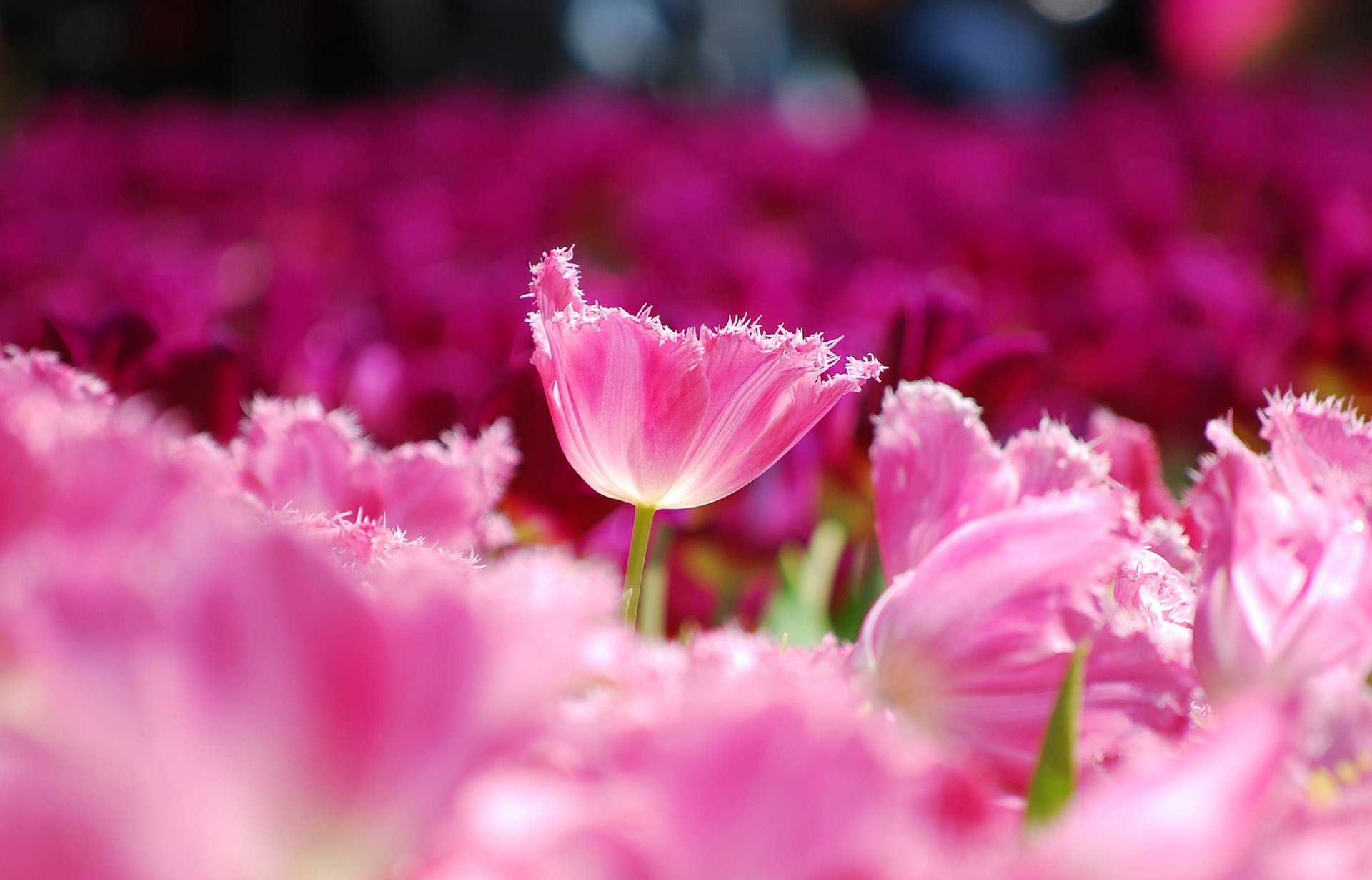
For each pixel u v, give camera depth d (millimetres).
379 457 617
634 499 583
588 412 573
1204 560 558
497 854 347
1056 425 566
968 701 513
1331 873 373
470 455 643
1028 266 1835
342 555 499
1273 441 560
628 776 391
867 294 1478
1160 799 372
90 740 323
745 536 844
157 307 1277
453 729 349
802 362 567
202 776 333
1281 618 541
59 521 400
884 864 340
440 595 351
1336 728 461
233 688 336
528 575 417
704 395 564
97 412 511
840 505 894
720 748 341
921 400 566
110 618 329
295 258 2119
